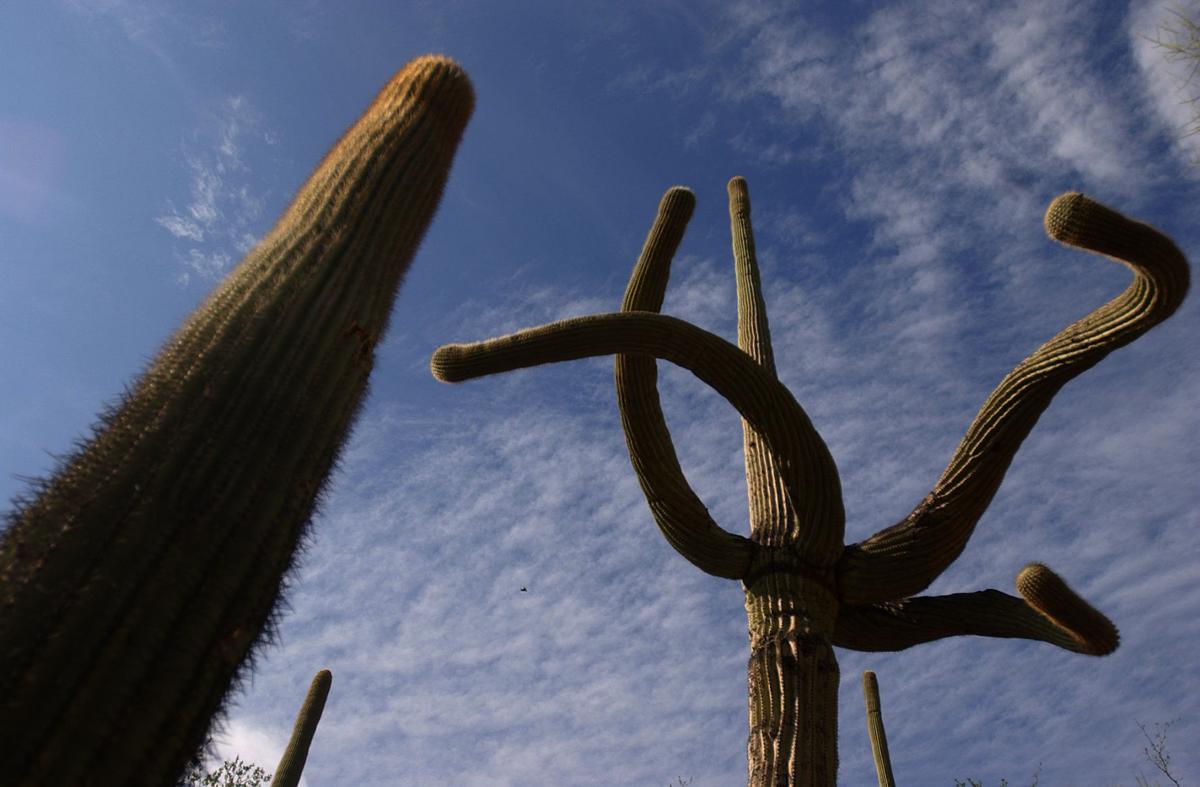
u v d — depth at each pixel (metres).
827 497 5.39
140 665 2.08
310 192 3.39
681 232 6.05
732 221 7.75
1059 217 4.82
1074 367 5.20
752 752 4.84
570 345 4.93
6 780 1.84
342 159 3.50
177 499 2.35
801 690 4.95
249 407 2.61
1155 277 4.82
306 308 2.94
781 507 5.67
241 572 2.37
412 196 3.51
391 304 3.28
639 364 5.57
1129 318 5.01
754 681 5.07
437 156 3.72
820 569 5.43
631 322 5.04
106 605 2.10
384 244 3.31
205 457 2.45
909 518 5.48
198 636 2.21
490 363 4.88
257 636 2.40
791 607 5.26
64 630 2.03
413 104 3.76
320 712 8.91
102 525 2.22
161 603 2.18
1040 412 5.38
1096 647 5.15
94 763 1.94
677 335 5.14
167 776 2.07
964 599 5.63
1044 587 5.02
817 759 4.75
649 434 5.56
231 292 2.91
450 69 3.93
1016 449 5.41
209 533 2.34
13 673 1.95
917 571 5.39
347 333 2.99
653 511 5.63
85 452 2.41
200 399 2.57
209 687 2.21
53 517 2.21
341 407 2.85
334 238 3.19
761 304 7.07
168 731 2.09
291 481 2.59
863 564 5.42
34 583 2.09
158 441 2.43
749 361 5.34
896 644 5.66
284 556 2.52
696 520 5.52
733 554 5.49
